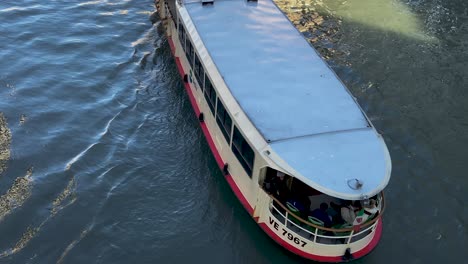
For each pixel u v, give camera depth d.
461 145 23.56
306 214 17.48
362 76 27.59
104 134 23.31
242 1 24.64
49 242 18.47
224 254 18.48
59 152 22.23
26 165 21.47
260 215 18.61
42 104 24.81
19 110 24.31
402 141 23.62
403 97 26.28
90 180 20.98
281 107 18.61
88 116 24.28
